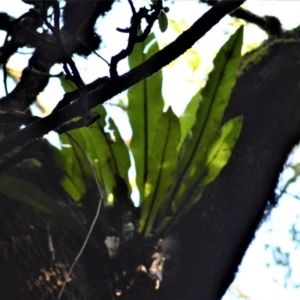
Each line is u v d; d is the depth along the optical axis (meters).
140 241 3.02
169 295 2.96
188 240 3.03
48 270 2.91
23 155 2.62
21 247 2.91
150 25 2.57
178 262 3.00
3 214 2.95
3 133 2.95
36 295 2.86
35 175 3.10
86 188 3.11
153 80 3.15
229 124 3.07
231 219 3.07
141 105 3.15
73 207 3.09
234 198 3.09
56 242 2.99
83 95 2.54
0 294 2.84
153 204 3.05
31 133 2.54
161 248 3.02
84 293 2.93
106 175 3.12
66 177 3.11
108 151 3.13
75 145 3.12
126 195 3.11
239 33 3.06
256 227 3.11
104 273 2.97
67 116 2.54
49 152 3.13
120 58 2.55
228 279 3.05
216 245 3.04
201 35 2.53
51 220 3.02
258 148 3.16
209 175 3.06
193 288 2.99
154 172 3.06
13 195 2.96
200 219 3.06
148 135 3.14
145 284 2.96
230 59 3.07
